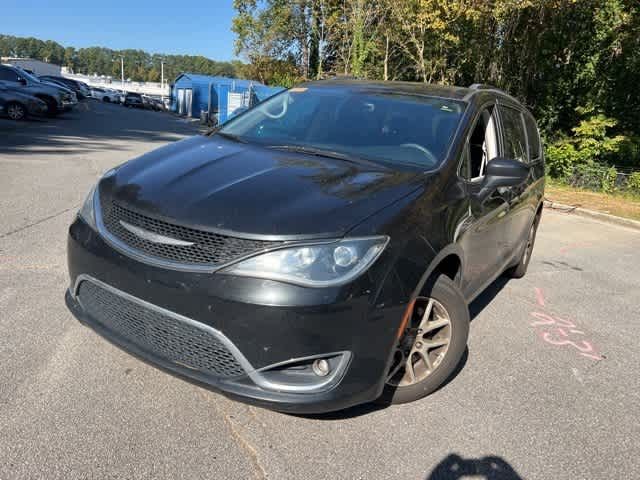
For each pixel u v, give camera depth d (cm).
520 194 473
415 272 276
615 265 724
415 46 1792
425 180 323
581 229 969
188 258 258
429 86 449
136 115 3806
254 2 3797
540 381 376
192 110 4991
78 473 242
